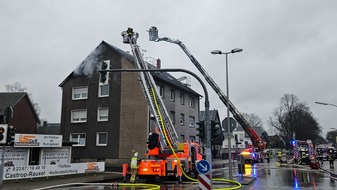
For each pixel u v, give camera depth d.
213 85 34.03
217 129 12.57
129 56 33.25
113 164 29.91
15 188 14.64
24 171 17.27
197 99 42.69
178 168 18.31
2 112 30.22
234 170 28.78
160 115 20.59
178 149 20.30
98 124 31.50
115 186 16.66
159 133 20.25
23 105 34.56
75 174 20.72
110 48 32.50
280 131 86.62
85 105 32.62
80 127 32.41
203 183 10.64
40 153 21.28
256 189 15.12
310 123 87.38
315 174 24.22
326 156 57.50
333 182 18.52
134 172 18.02
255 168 31.19
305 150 37.88
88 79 33.00
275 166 34.56
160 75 35.03
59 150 22.78
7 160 18.55
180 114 37.28
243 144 79.31
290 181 18.98
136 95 30.42
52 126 59.53
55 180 18.25
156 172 18.56
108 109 31.31
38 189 14.62
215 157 52.16
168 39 34.62
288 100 86.12
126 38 24.05
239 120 34.69
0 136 15.03
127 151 29.69
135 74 30.83
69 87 33.88
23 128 34.34
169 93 35.25
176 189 15.27
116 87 31.33
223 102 34.38
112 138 30.50
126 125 30.20
